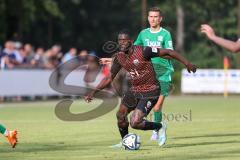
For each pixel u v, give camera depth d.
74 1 158.38
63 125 46.22
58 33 158.88
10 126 45.44
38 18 129.00
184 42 148.25
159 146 32.84
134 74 30.95
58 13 125.94
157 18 35.66
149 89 30.97
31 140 36.38
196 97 84.81
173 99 79.88
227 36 146.38
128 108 31.77
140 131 41.41
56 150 31.62
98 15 166.62
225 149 31.41
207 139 36.22
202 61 133.25
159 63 35.38
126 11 167.62
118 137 37.91
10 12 116.62
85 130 42.34
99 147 32.88
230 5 146.75
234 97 84.38
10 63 76.69
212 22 146.25
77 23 164.38
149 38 35.81
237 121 48.81
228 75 88.38
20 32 119.69
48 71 80.12
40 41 152.75
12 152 30.89
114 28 167.50
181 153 29.92
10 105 70.06
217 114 56.00
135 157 28.64
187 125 45.41
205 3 145.25
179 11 142.12
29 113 58.53
